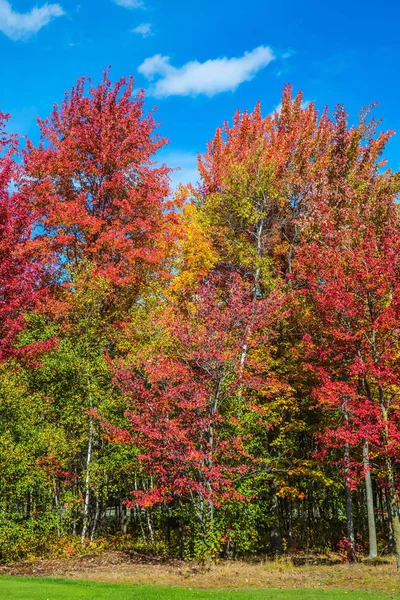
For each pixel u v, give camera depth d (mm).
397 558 14766
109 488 18359
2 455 15164
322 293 17547
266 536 24078
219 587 12180
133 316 20609
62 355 17766
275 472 19969
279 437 19734
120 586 11430
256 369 19266
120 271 22000
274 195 23953
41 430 16703
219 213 25344
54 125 25922
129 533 23672
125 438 16234
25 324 17984
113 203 24406
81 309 19984
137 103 26469
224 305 20812
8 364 16703
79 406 17969
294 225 24891
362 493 25281
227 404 17938
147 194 23797
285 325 22125
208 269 23172
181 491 15750
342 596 10594
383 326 15523
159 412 16250
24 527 16203
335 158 25391
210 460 15562
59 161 24031
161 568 15141
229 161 25797
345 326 16891
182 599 9727
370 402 15680
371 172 25078
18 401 15914
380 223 21812
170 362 16672
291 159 26312
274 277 24859
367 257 15953
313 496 24938
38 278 18016
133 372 17047
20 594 9586
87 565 15477
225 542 16781
